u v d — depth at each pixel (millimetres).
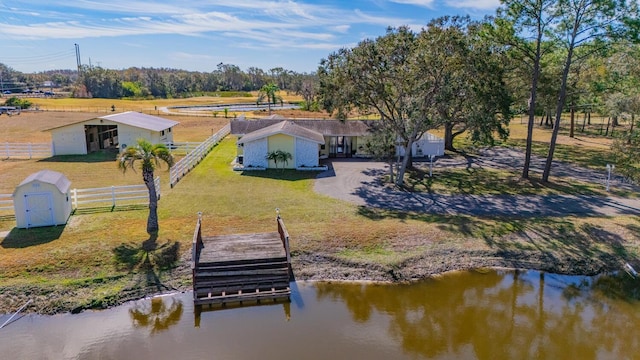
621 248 17219
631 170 19828
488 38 25656
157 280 14719
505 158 35875
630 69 32969
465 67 23078
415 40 23703
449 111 25188
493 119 24156
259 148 30016
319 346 11617
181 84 142875
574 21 24875
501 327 12695
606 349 11672
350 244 17203
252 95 135875
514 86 34562
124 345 11664
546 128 58688
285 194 23609
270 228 18438
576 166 32406
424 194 24203
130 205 20891
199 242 16422
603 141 45938
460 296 14453
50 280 14242
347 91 25250
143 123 36281
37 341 11805
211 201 21875
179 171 26578
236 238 17141
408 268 16031
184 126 55969
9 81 154250
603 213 20828
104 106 82562
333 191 24547
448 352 11453
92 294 13883
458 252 17016
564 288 14992
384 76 24594
